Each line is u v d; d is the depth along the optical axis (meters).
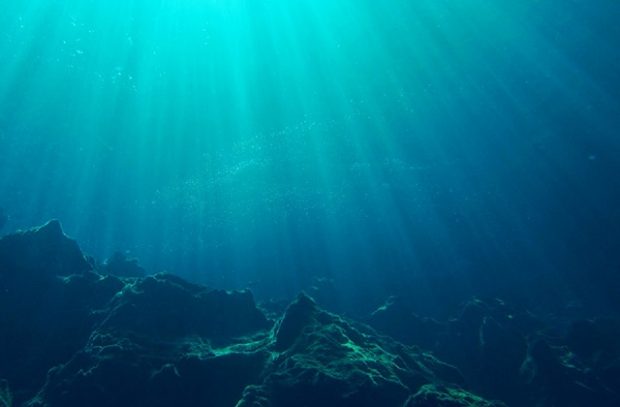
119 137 24.95
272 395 4.15
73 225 26.14
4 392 4.70
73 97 22.56
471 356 8.32
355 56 22.44
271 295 17.36
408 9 20.50
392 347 6.09
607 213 14.74
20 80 20.91
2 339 5.55
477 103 19.94
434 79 21.11
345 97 22.66
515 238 15.98
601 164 15.73
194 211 23.09
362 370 4.38
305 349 4.83
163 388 4.41
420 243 16.94
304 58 23.34
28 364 5.29
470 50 20.23
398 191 18.77
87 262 7.12
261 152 23.03
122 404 4.29
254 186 21.61
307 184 20.58
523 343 7.80
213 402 4.53
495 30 19.66
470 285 14.78
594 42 17.56
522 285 14.50
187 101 24.67
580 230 14.95
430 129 20.58
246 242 20.03
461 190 18.05
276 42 23.39
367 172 20.02
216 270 20.06
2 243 6.41
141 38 22.00
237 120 24.56
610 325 9.31
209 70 24.11
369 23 21.47
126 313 5.45
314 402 4.04
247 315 6.59
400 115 21.45
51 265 6.48
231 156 24.28
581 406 6.19
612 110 16.39
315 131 22.56
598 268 13.94
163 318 5.63
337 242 18.11
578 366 6.92
